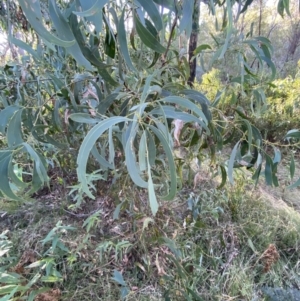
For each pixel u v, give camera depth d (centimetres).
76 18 39
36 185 45
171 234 108
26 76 86
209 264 113
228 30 34
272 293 100
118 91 55
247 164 71
